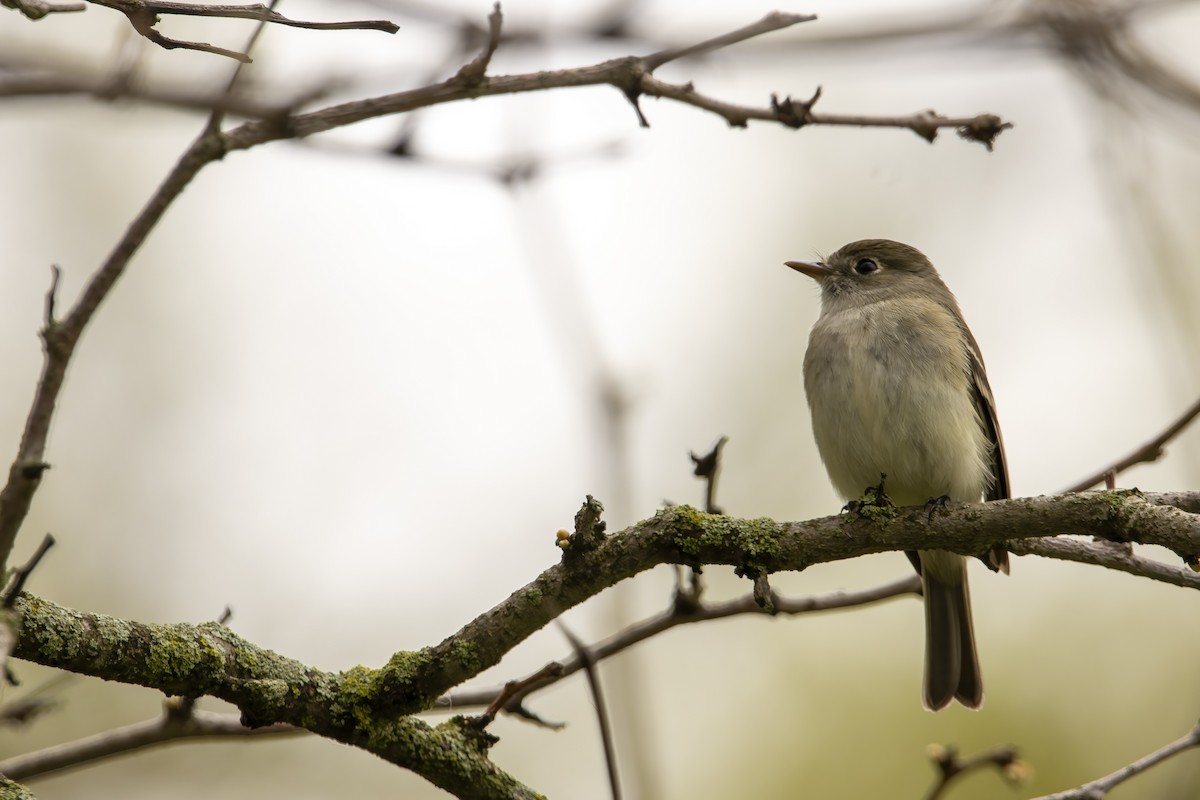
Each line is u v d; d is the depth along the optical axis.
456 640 6.54
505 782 6.71
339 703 6.52
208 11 5.08
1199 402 8.26
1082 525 7.05
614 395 9.23
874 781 13.05
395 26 5.24
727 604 8.07
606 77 6.44
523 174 7.52
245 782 12.47
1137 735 12.99
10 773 7.38
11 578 6.22
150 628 6.26
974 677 9.98
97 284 5.73
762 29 6.36
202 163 5.84
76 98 5.46
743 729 13.29
